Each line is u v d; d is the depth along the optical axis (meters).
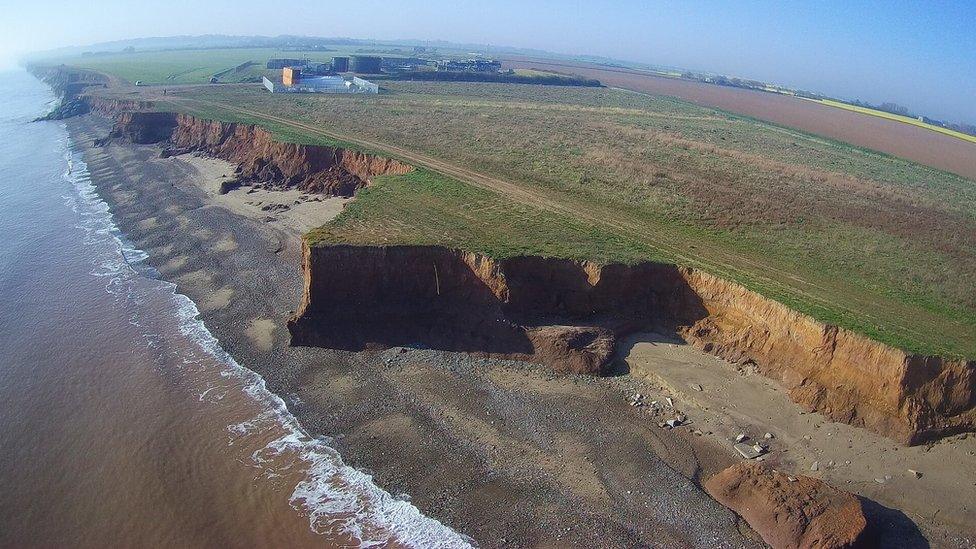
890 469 26.34
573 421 29.73
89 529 24.03
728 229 44.22
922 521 24.17
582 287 37.12
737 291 34.72
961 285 36.56
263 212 57.50
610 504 25.02
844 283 36.12
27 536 23.66
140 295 42.75
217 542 23.55
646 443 28.28
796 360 31.45
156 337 37.44
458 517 24.53
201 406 31.16
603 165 61.22
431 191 49.69
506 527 24.03
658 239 41.66
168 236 53.00
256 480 26.52
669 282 37.62
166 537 23.73
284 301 41.25
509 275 36.59
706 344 34.78
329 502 25.38
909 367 27.69
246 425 29.78
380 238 38.31
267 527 24.22
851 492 25.27
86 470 26.98
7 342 36.59
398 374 33.25
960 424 27.67
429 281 37.50
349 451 28.03
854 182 62.91
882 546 23.08
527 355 34.47
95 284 44.41
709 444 28.25
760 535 23.55
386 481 26.36
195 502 25.41
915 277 37.44
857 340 29.36
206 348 36.28
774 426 29.06
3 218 57.81
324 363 34.31
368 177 61.25
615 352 34.59
